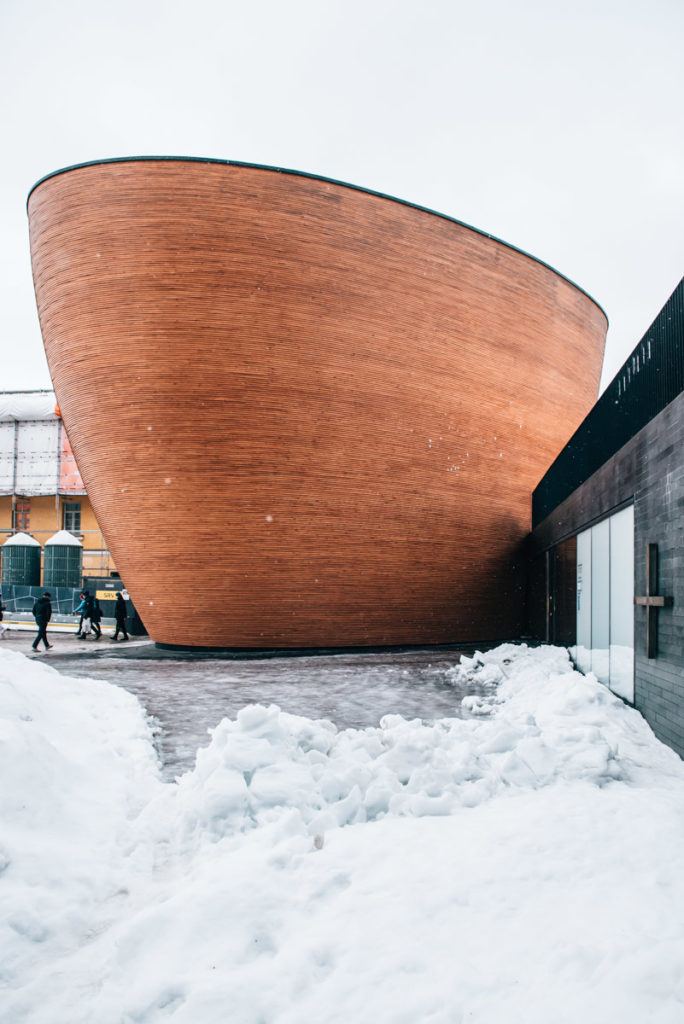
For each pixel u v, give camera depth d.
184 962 2.93
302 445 16.05
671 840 4.05
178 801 5.03
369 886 3.56
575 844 4.07
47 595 17.81
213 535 16.22
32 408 38.00
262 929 3.14
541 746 5.85
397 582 17.75
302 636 17.08
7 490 38.22
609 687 10.24
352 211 15.65
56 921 3.50
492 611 19.78
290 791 4.80
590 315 22.08
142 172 14.57
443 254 17.02
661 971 2.59
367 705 9.83
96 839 4.52
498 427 18.91
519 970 2.75
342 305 15.77
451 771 5.38
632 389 9.32
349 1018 2.49
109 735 7.05
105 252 14.89
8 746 4.77
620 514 9.73
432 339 17.08
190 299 14.95
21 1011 2.76
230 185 14.70
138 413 15.68
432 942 2.98
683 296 7.32
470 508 18.77
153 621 17.44
